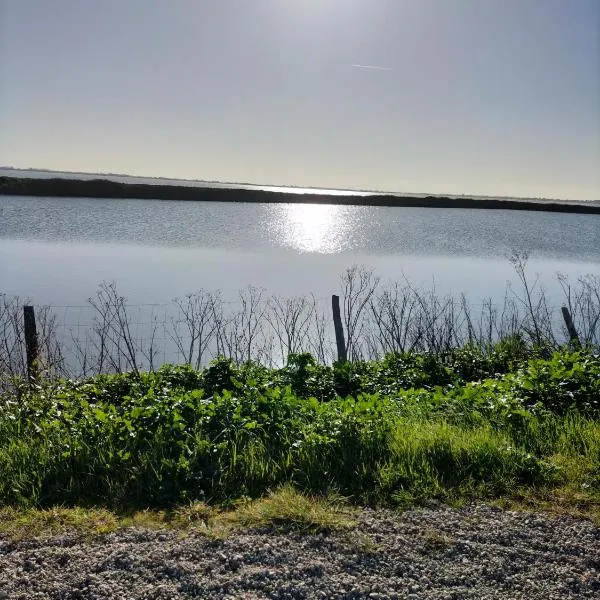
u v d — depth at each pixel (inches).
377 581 161.9
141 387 330.6
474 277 1043.9
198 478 218.8
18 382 340.5
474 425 283.0
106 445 238.8
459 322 646.5
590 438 262.8
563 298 825.5
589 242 2030.0
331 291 852.6
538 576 166.6
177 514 200.5
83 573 163.9
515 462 236.5
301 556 173.5
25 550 176.7
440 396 325.1
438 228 2615.7
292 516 196.2
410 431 265.3
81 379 371.2
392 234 2209.6
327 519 194.5
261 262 1214.3
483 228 2674.7
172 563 168.4
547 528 193.5
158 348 543.2
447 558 174.7
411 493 216.8
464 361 439.2
